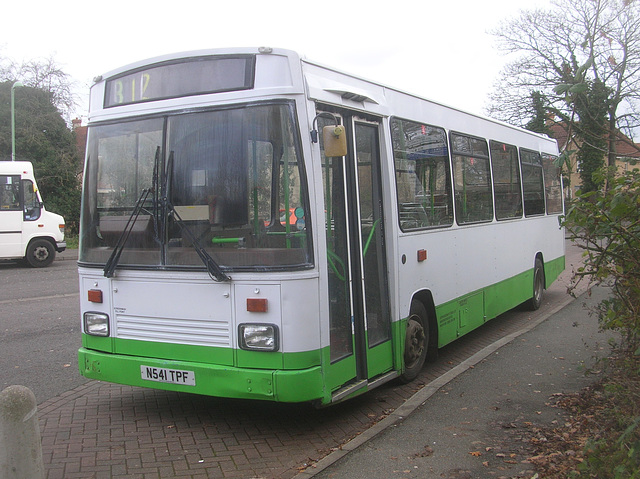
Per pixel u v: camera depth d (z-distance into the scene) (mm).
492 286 9164
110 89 5602
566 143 4586
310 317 4848
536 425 5285
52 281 15781
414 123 6898
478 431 5180
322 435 5305
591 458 3764
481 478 4262
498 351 8078
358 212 5625
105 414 5828
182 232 5094
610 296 6523
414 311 6742
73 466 4605
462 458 4621
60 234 20047
